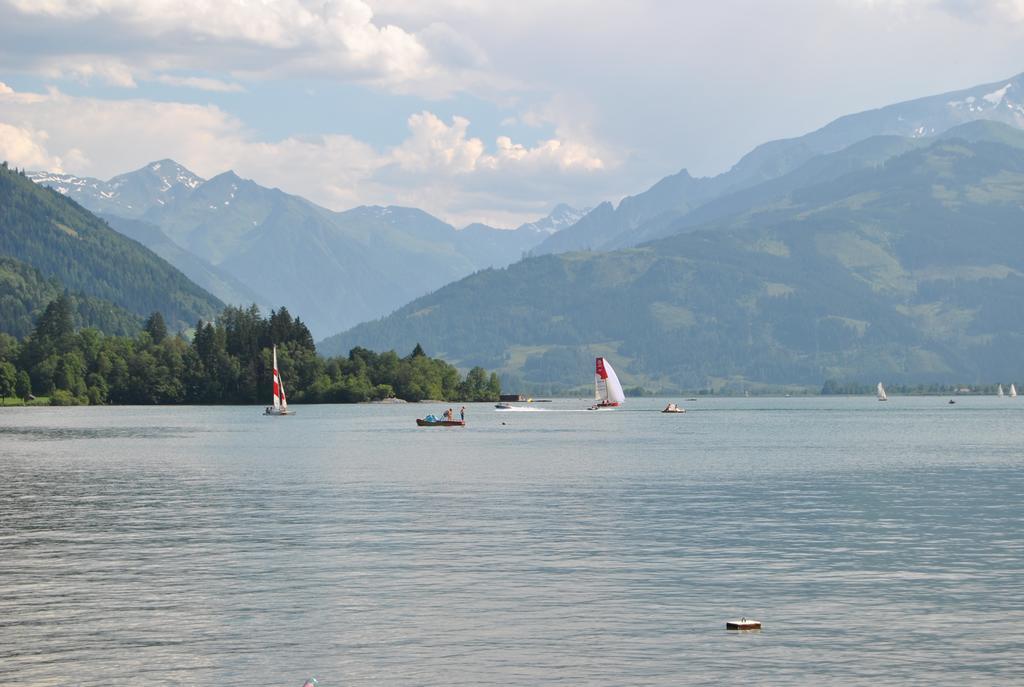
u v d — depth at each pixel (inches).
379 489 4136.3
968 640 1833.2
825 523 3164.4
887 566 2463.1
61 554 2618.1
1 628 1911.9
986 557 2581.2
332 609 2041.1
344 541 2805.1
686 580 2300.7
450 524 3125.0
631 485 4303.6
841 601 2107.5
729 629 1899.6
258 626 1921.8
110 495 3929.6
